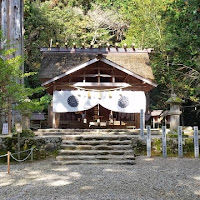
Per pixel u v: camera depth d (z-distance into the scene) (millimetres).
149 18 18625
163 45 16344
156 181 5625
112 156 7801
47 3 24922
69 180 5727
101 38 24922
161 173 6336
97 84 12672
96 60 11883
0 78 7473
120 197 4473
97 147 8234
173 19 16609
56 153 8531
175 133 9188
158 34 17094
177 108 9414
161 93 21188
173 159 7996
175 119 9398
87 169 6785
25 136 8711
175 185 5328
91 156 7766
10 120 10547
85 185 5320
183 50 14523
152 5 18656
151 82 12289
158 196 4625
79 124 14195
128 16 23828
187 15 14812
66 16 24344
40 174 6379
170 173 6340
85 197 4480
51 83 12492
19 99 8109
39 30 22859
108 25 25484
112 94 12266
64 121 14109
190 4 13969
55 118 12383
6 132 9727
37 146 8555
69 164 7406
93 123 13938
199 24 13461
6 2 11625
